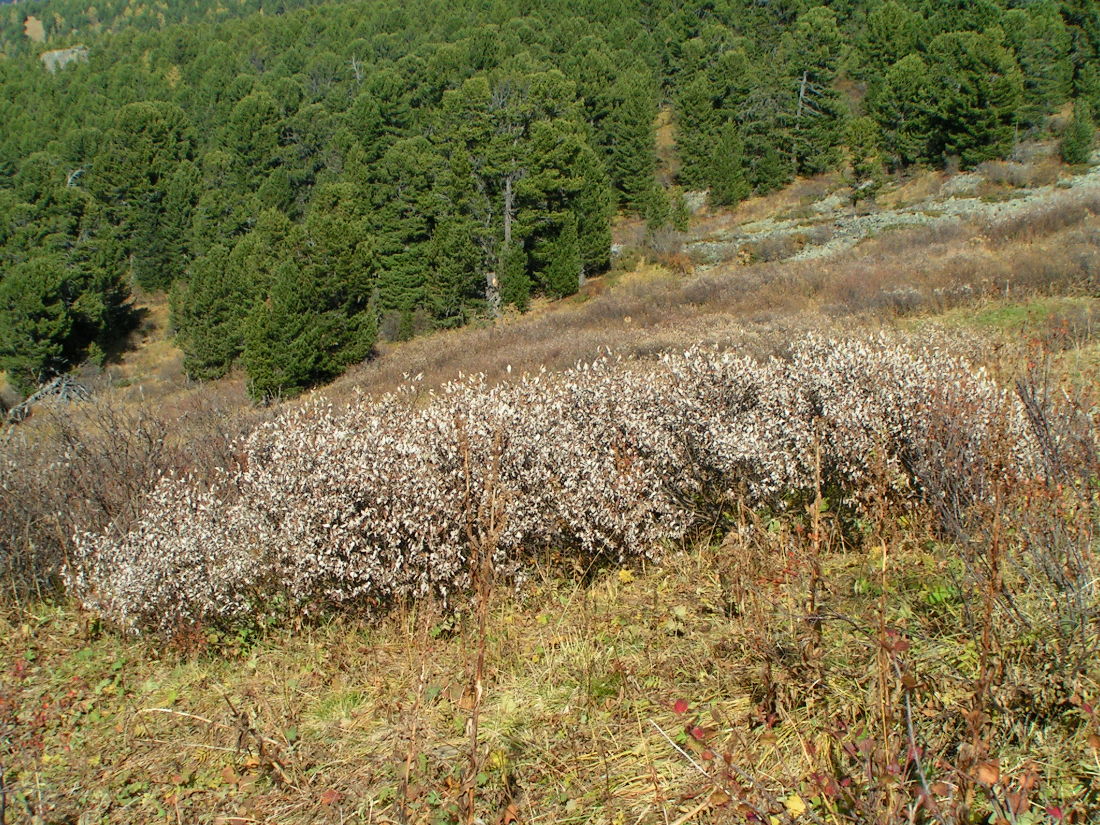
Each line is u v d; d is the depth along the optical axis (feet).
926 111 140.77
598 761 10.62
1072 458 13.57
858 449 15.55
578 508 16.10
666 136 187.73
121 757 12.55
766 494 16.48
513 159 128.98
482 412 17.42
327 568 15.20
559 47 218.18
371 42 245.86
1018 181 118.93
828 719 10.06
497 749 11.14
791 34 192.75
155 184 181.68
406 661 14.06
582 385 19.74
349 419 19.43
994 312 46.70
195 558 15.65
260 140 181.16
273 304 94.43
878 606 11.17
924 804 8.13
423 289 124.16
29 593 18.84
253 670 14.85
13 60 348.18
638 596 15.29
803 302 68.49
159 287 176.65
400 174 138.51
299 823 10.47
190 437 24.76
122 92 252.62
